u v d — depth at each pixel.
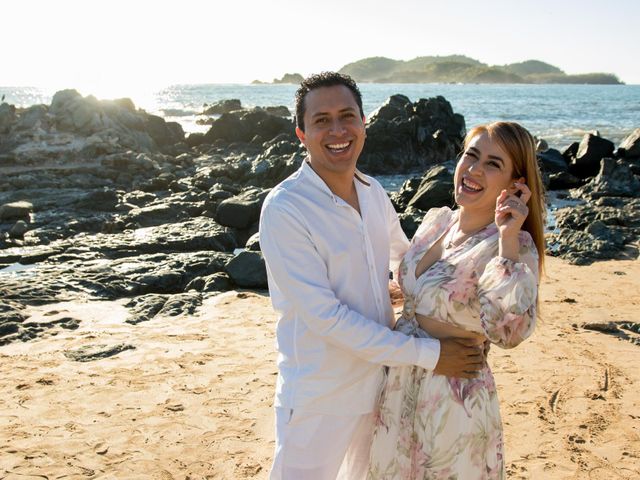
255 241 11.09
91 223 13.63
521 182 2.63
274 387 5.57
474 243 2.65
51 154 23.23
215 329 7.20
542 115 59.59
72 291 8.80
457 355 2.57
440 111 30.19
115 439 4.68
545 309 7.57
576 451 4.39
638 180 17.56
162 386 5.61
